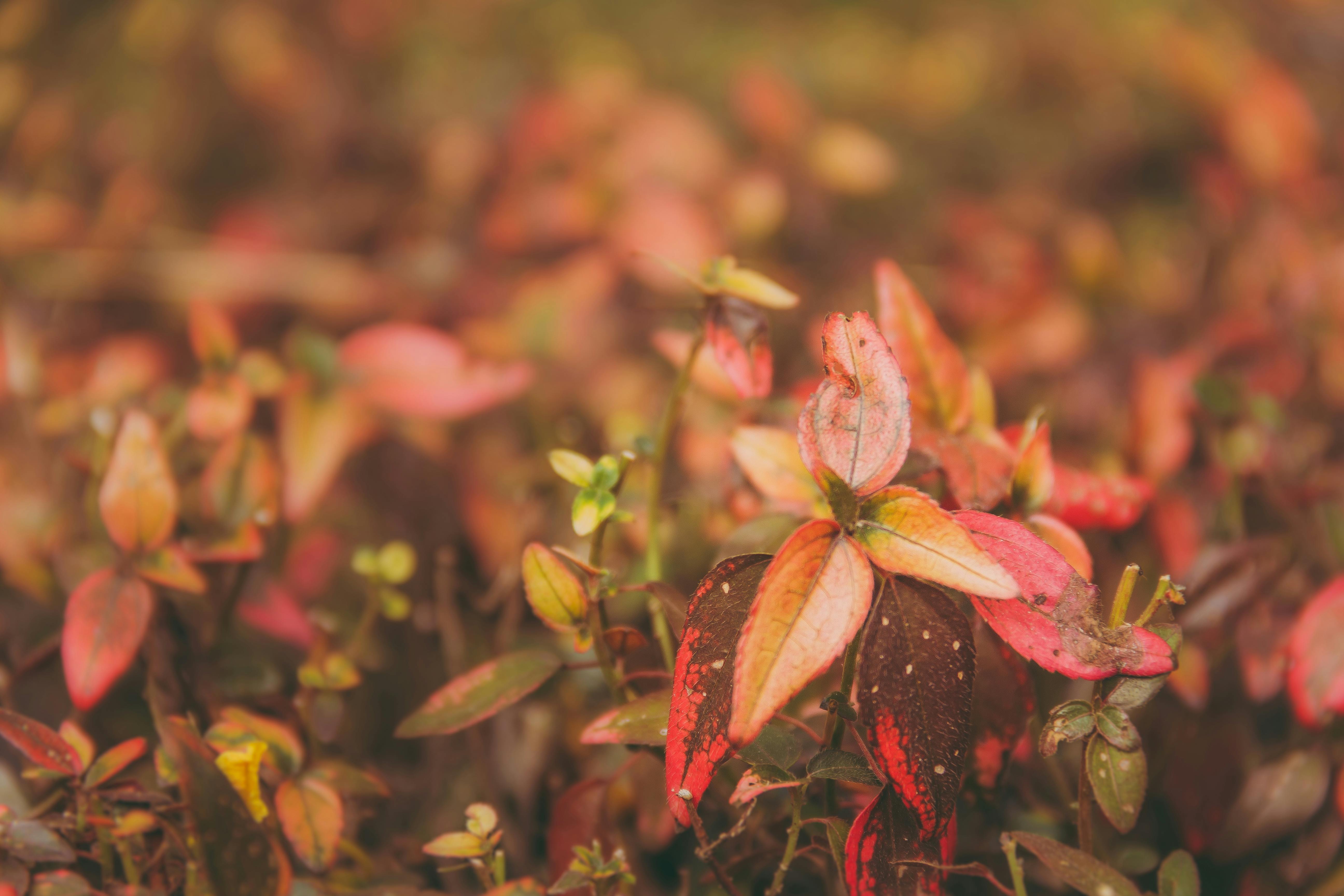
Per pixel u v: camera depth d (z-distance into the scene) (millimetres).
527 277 1148
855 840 667
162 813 699
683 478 929
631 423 884
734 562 663
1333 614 723
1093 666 651
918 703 651
